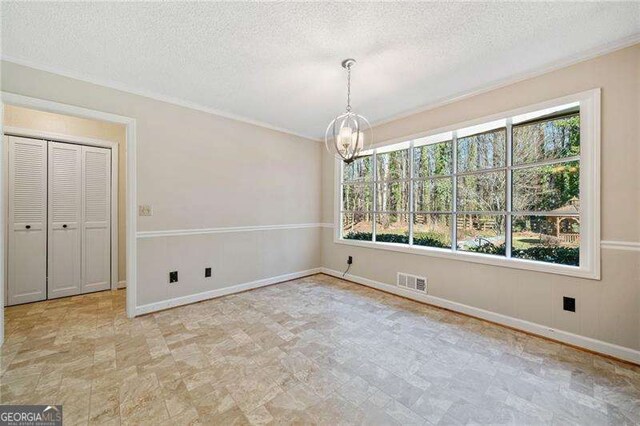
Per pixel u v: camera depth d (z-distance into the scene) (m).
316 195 4.44
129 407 1.49
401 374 1.80
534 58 2.12
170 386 1.67
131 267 2.68
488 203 2.82
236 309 2.90
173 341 2.21
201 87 2.65
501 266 2.54
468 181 2.98
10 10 1.59
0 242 2.10
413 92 2.73
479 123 2.67
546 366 1.89
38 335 2.30
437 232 3.19
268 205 3.80
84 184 3.38
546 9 1.60
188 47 1.99
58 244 3.21
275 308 2.94
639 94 1.88
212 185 3.24
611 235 2.00
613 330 2.00
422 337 2.30
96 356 1.98
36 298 3.08
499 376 1.78
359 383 1.71
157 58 2.13
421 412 1.48
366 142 3.67
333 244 4.29
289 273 4.07
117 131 3.60
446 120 2.92
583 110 2.10
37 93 2.21
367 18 1.68
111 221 3.56
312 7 1.58
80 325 2.50
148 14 1.64
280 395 1.60
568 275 2.17
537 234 2.53
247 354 2.03
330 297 3.30
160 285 2.87
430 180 3.27
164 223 2.89
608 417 1.44
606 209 2.01
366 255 3.77
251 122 3.58
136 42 1.92
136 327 2.46
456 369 1.86
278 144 3.90
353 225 4.13
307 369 1.85
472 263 2.74
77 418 1.41
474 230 2.92
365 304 3.06
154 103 2.80
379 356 2.02
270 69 2.29
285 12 1.63
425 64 2.21
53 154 3.18
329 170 4.38
